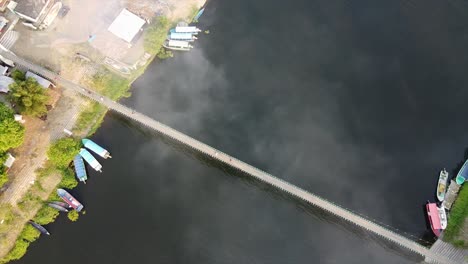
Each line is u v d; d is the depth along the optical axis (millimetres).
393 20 136125
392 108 126250
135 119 125625
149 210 119438
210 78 130500
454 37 133750
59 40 131125
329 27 135625
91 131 125250
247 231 117250
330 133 124375
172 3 135500
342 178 120000
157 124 125000
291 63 131750
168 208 119625
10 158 118625
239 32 135250
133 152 124438
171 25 134125
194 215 118875
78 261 115438
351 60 131625
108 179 121938
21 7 127438
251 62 132000
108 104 126875
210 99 128375
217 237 116812
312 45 133625
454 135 122938
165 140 125000
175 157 123938
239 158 121938
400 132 123812
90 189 120938
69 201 118562
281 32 135250
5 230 115500
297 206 118875
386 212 116875
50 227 117812
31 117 123812
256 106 127438
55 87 127250
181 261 114938
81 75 128750
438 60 131000
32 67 128500
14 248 114938
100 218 118750
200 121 126000
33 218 117562
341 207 116750
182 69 131500
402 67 130500
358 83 129125
